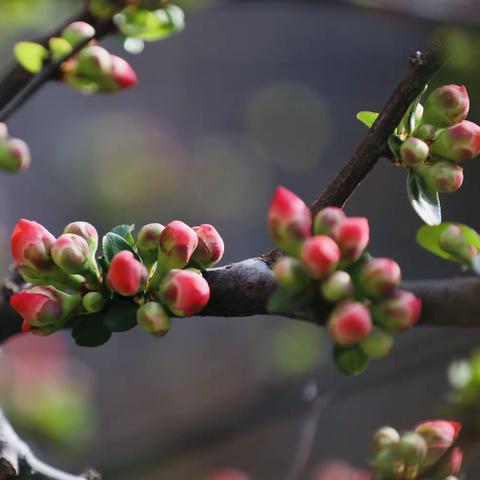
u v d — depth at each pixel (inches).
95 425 56.7
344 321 25.7
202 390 101.0
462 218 97.3
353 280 26.1
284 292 26.0
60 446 49.1
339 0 37.2
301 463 35.4
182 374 102.4
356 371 26.2
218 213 113.1
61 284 27.2
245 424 47.8
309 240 25.9
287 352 56.4
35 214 111.6
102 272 27.1
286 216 26.1
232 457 81.0
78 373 60.6
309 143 114.1
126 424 95.8
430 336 48.7
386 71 114.3
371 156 27.4
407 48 113.7
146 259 27.1
